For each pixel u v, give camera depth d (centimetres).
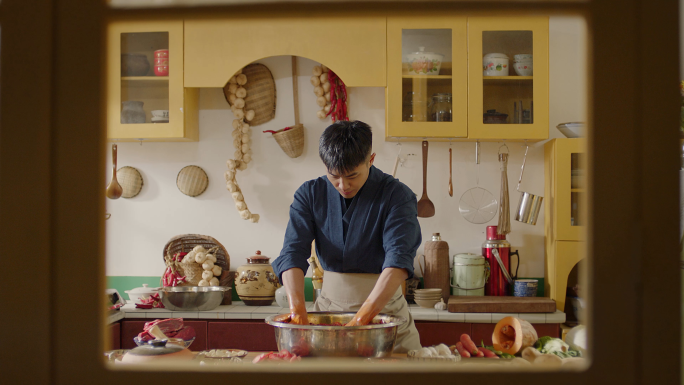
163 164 303
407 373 36
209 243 295
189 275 282
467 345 140
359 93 299
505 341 153
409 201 177
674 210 36
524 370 36
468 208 296
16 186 37
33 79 37
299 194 185
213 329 254
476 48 267
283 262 173
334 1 36
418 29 268
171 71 271
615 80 36
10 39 37
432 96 269
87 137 37
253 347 253
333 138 157
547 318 247
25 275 37
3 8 37
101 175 37
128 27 268
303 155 301
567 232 274
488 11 36
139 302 268
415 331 186
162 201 304
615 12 36
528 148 298
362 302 181
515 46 269
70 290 37
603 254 36
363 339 120
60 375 37
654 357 36
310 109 301
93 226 37
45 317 37
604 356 36
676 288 36
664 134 36
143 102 273
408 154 299
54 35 37
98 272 37
